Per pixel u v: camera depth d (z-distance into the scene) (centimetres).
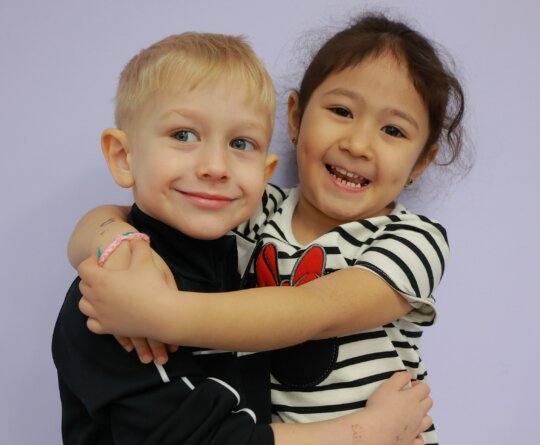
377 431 72
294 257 85
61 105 98
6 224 99
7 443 102
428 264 79
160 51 71
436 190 107
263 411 77
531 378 112
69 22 98
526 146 108
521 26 107
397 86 83
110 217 76
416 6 105
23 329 101
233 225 73
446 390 110
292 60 103
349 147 83
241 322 64
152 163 68
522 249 110
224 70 69
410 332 88
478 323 110
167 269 66
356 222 87
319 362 81
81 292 65
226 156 69
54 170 99
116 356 65
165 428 62
